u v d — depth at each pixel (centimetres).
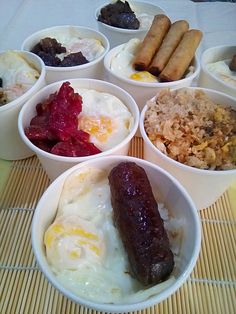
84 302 14
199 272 20
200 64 28
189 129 22
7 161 26
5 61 27
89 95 25
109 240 17
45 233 17
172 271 16
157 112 24
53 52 31
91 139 23
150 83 26
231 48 31
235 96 27
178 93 25
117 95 26
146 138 22
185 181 21
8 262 20
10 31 40
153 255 15
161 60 28
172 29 30
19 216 22
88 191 19
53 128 21
